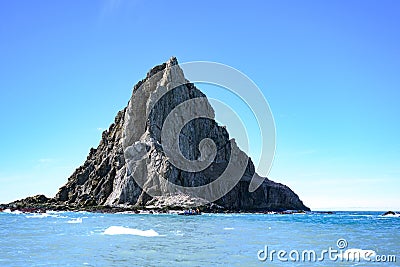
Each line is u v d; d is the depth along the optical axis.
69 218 85.12
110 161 152.00
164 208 119.88
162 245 39.19
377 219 108.69
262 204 162.00
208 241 42.84
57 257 31.97
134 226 63.62
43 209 123.81
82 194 146.00
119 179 139.25
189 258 32.09
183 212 111.50
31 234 48.44
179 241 42.56
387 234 54.16
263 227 65.62
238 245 39.88
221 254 34.06
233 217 101.88
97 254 33.50
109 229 53.28
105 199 141.38
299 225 73.06
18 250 35.38
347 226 71.88
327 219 105.25
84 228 57.41
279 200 171.12
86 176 156.62
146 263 29.88
